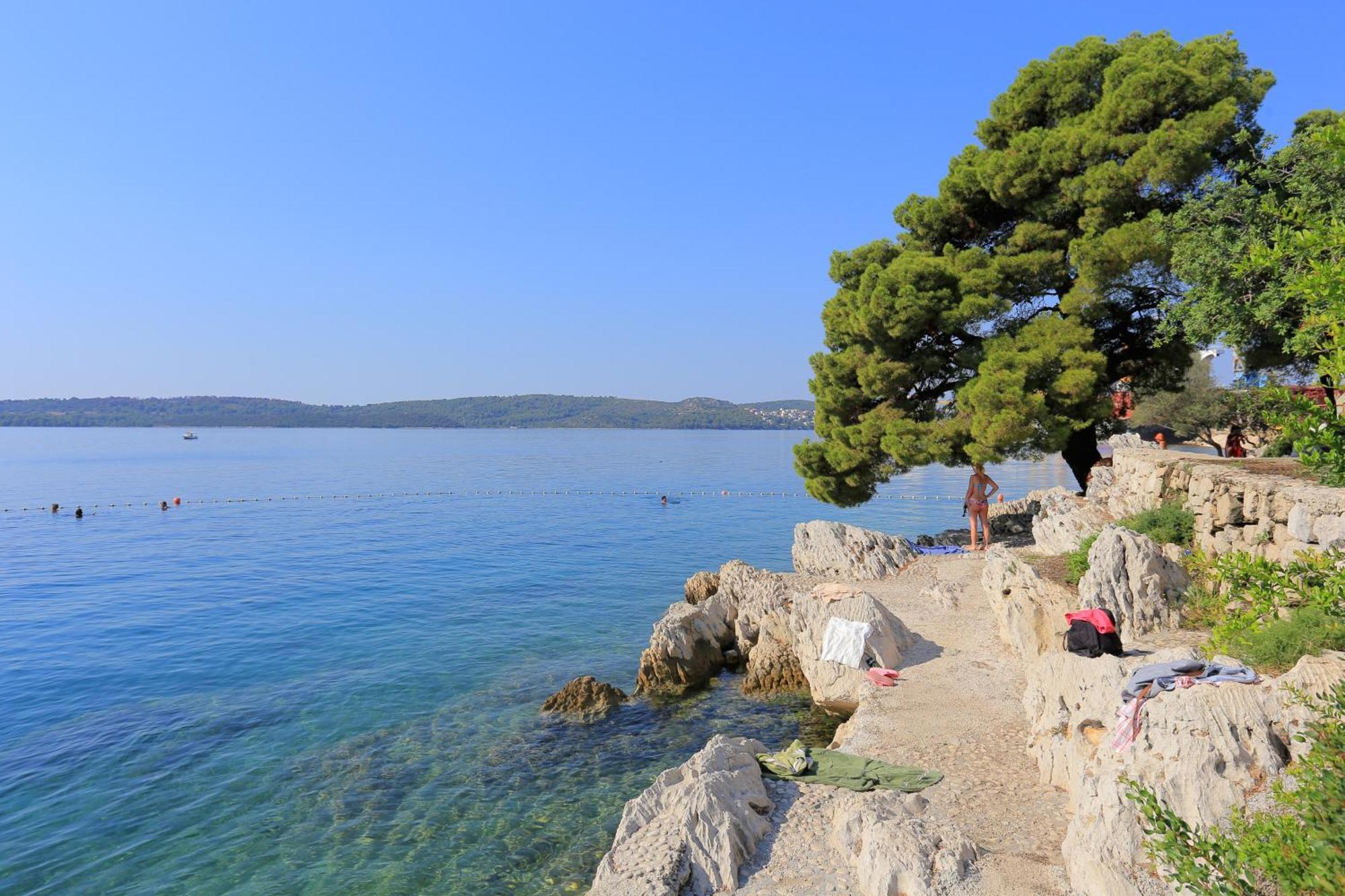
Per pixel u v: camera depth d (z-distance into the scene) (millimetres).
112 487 90250
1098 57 29828
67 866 13508
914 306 28250
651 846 10797
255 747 18406
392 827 14766
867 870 9930
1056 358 27438
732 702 21156
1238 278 19203
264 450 192500
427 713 20625
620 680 23281
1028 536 31984
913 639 20766
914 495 74438
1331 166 17141
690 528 55875
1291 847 5500
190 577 38719
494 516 63781
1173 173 24828
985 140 33031
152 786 16469
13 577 38812
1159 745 9086
